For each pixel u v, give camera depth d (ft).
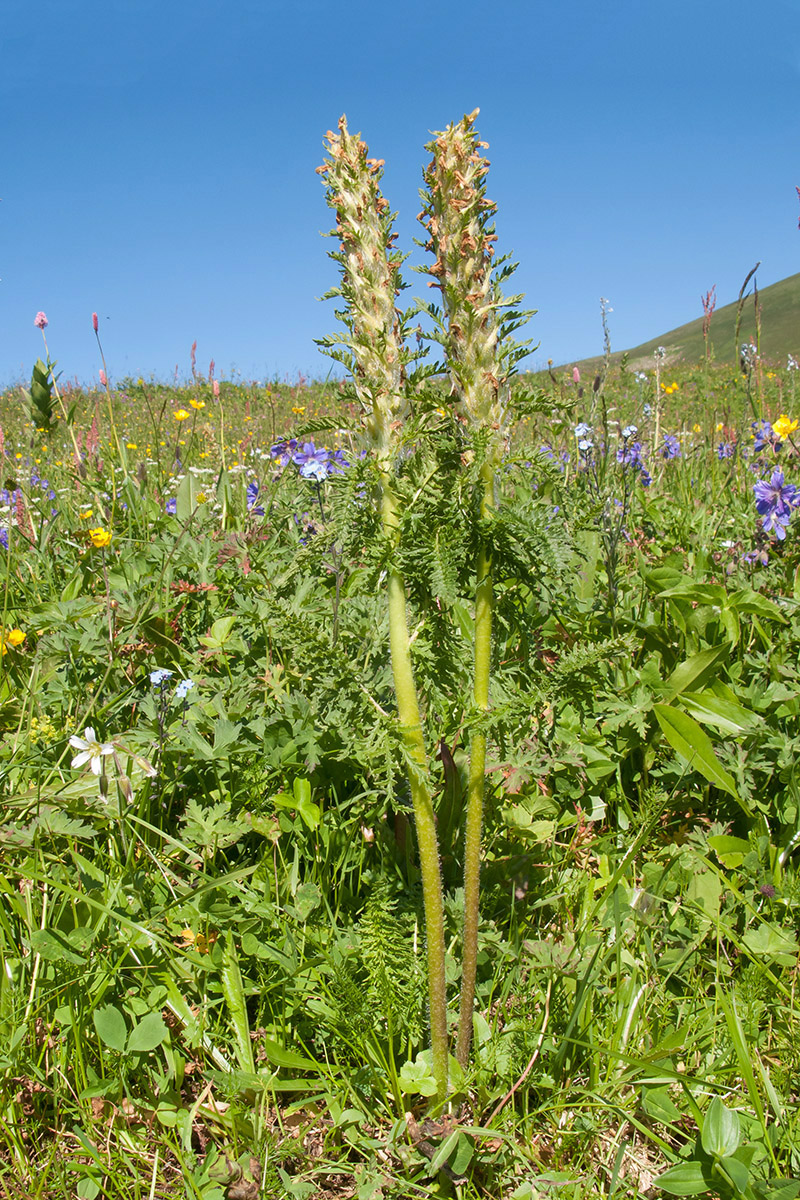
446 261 5.03
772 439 16.55
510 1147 5.64
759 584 11.32
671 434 21.42
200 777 8.31
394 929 6.28
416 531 5.18
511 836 7.97
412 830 7.55
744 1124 5.60
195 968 6.46
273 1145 5.49
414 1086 5.84
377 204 4.96
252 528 12.84
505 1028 6.27
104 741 8.84
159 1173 5.50
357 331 4.99
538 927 7.57
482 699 5.61
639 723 8.79
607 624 10.43
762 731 8.54
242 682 9.46
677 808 8.95
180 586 11.27
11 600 12.49
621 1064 6.10
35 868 6.88
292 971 6.31
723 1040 6.28
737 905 7.61
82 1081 5.80
